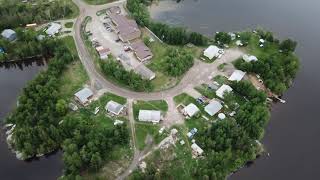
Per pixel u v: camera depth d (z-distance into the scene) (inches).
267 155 6176.2
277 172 5954.7
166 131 6240.2
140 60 7500.0
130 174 5649.6
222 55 7760.8
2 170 5876.0
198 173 5590.6
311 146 6348.4
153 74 7106.3
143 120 6363.2
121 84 7062.0
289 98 7155.5
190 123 6382.9
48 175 5851.4
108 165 5762.8
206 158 5871.1
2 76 7662.4
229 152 5748.0
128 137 6072.8
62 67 7278.5
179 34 7859.3
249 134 6205.7
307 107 7007.9
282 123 6717.5
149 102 6727.4
